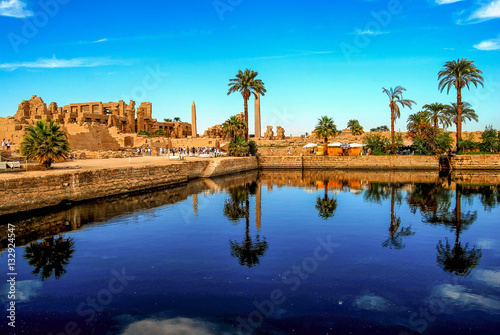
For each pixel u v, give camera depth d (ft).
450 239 52.70
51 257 44.19
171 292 34.06
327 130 202.49
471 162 172.45
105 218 65.67
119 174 92.27
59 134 89.04
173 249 47.44
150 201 84.89
